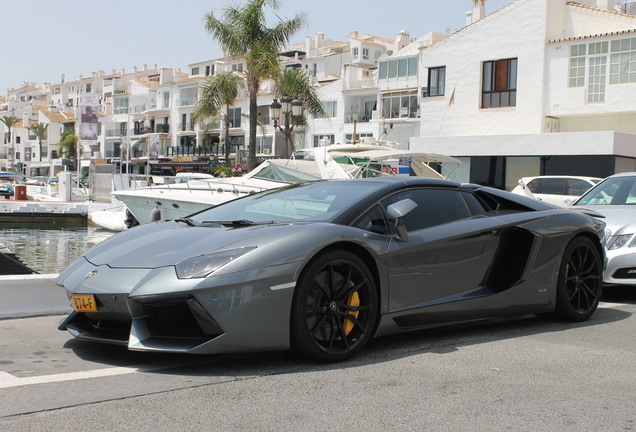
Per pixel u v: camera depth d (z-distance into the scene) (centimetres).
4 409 270
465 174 2420
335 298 359
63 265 1366
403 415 272
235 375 330
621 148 2078
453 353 388
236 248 337
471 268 431
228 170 2652
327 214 390
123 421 258
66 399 285
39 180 5344
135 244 380
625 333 457
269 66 2281
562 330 466
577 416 276
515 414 277
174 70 7338
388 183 424
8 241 1933
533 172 2269
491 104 2650
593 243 510
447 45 2756
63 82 10888
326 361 355
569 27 2569
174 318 332
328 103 5131
